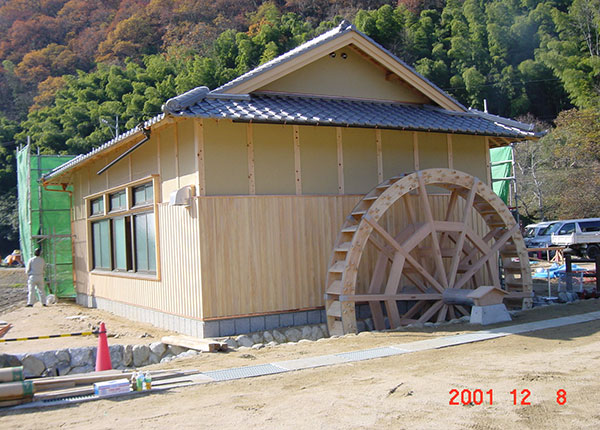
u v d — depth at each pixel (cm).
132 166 1226
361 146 1113
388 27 5244
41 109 6056
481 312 954
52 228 1764
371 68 1176
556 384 563
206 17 7744
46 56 7844
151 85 5497
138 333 1029
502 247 1198
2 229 4812
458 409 496
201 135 944
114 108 4975
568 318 973
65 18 8750
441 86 4928
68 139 4788
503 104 4778
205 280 923
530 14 5112
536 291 1443
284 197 1007
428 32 5369
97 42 8125
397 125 1036
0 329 884
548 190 3516
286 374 652
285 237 1002
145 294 1161
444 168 1162
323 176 1065
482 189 1121
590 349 723
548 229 2452
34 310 1467
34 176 1842
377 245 1024
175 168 1024
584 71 4416
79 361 868
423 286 1081
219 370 689
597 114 3269
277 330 966
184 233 978
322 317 1029
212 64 4922
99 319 1254
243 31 7269
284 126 1030
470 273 1094
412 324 966
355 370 655
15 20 8919
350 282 953
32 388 569
